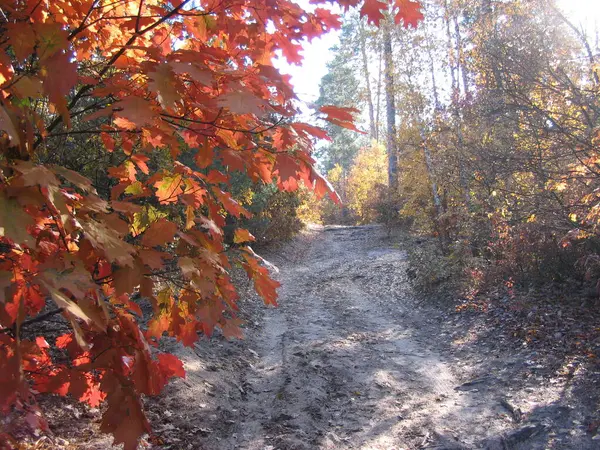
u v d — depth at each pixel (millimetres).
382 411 5500
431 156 14383
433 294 11258
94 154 5344
